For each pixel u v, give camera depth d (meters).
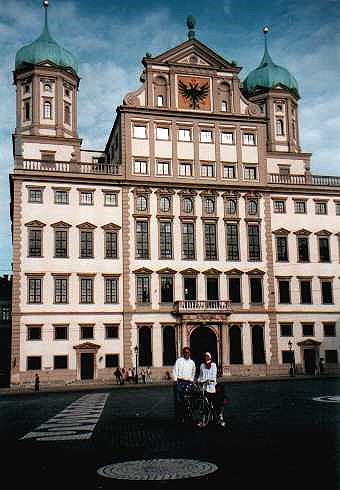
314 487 11.48
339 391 42.00
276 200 77.88
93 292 70.25
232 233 75.56
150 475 12.95
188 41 78.31
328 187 79.62
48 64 76.88
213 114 77.56
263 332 74.50
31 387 65.88
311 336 76.31
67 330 68.75
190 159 76.00
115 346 69.88
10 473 13.74
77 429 21.98
